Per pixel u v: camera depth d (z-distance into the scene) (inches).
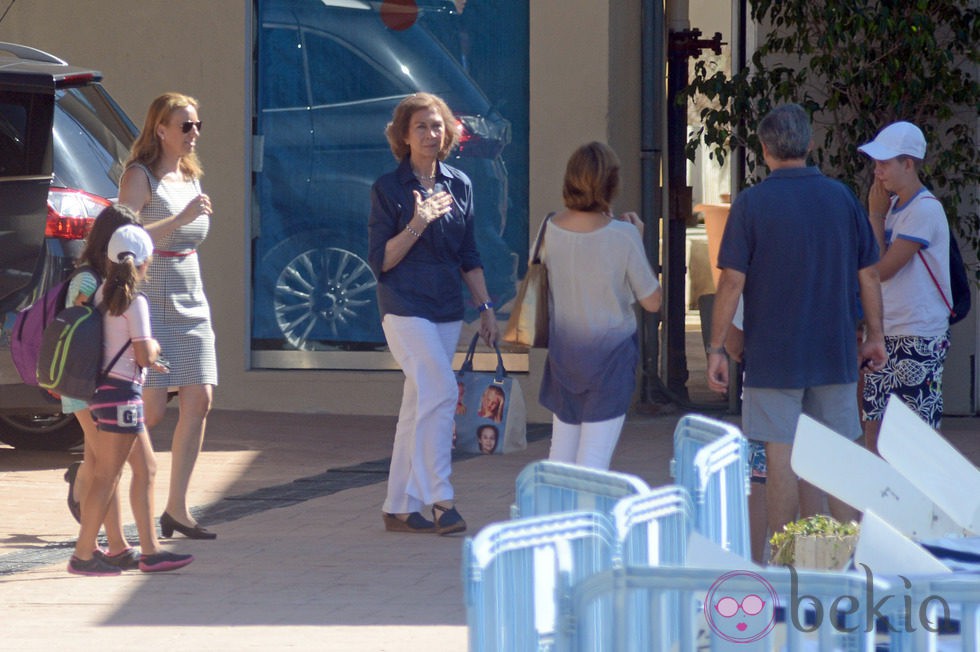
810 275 887.7
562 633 421.1
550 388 970.7
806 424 563.5
